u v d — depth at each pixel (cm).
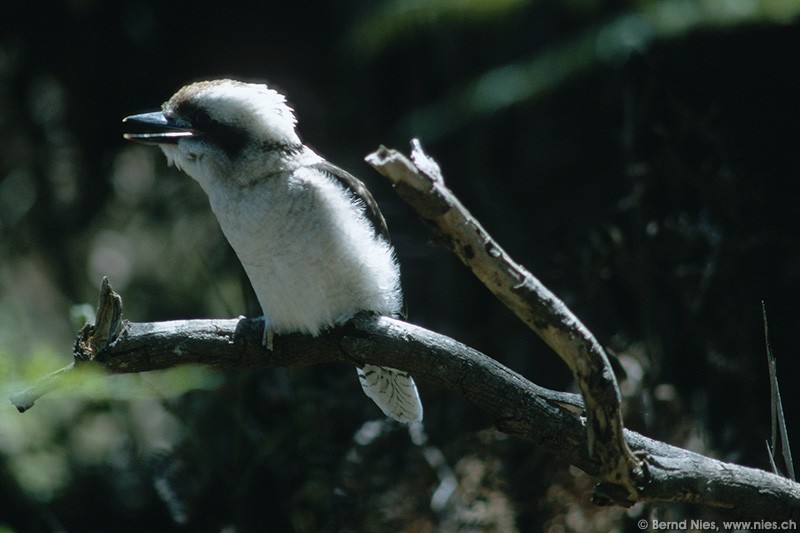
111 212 1522
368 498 950
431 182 447
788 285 1101
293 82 1312
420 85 1276
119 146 1448
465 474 968
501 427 569
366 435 942
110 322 600
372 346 621
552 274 1048
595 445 500
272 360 670
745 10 1013
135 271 1503
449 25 1184
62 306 1525
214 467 953
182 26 1331
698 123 1002
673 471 521
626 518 928
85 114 1403
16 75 1411
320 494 981
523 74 1105
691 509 883
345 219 681
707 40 1147
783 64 1144
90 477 1333
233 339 639
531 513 951
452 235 459
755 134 1169
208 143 713
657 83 1110
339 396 985
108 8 1344
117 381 814
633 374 970
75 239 1538
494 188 1209
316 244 675
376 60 1283
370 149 1288
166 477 970
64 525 1289
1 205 1507
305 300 670
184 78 1347
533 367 1105
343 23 1295
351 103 1304
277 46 1323
